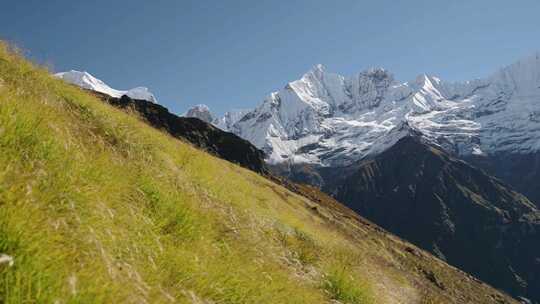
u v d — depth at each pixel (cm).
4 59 1227
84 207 567
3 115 634
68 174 600
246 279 763
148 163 1104
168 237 737
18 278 362
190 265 661
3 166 513
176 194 927
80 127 1047
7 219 413
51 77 1429
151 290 514
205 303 611
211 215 1005
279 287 870
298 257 1351
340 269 1298
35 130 662
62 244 463
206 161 2011
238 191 1959
